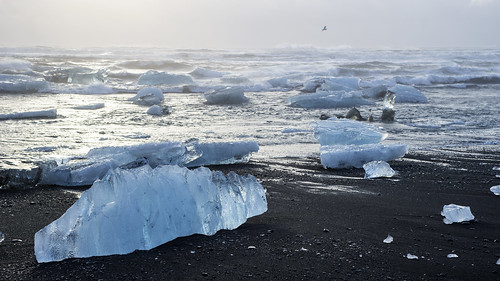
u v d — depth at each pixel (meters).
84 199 3.51
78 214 3.46
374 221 4.33
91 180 5.46
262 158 7.06
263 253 3.50
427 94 16.83
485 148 8.02
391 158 6.89
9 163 6.33
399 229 4.12
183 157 6.29
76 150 7.36
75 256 3.35
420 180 5.89
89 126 9.62
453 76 21.92
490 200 5.08
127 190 3.59
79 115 10.96
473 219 4.41
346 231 4.04
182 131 9.30
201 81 19.09
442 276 3.19
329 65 27.86
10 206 4.60
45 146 7.54
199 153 6.42
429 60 35.75
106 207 3.51
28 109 11.55
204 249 3.54
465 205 4.88
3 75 17.28
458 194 5.29
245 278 3.09
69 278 3.04
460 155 7.42
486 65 31.92
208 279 3.06
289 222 4.24
